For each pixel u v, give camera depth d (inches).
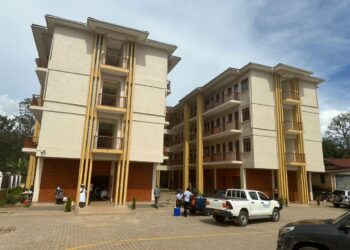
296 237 245.8
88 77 840.9
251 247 371.2
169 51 978.1
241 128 1124.5
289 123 1135.6
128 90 874.8
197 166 1338.6
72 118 803.4
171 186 1801.2
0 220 538.9
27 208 717.3
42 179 780.0
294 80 1167.0
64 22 822.5
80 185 766.5
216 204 574.9
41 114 843.4
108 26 840.9
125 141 843.4
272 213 623.8
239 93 1158.3
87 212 667.4
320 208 940.6
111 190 858.1
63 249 339.6
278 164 1058.7
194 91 1419.8
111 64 911.7
